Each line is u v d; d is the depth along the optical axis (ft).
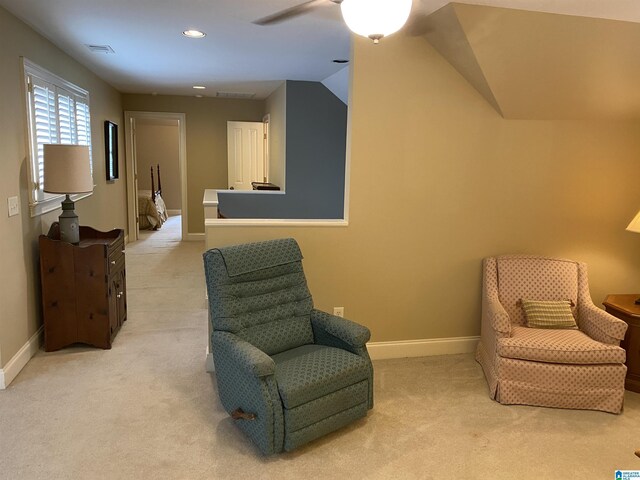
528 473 7.60
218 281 8.89
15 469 7.37
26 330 11.01
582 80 10.44
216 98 25.61
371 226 11.27
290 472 7.50
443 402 9.71
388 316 11.75
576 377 9.37
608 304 10.91
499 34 9.29
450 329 12.17
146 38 12.55
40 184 11.85
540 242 12.18
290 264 9.80
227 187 26.45
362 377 8.60
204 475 7.37
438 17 9.37
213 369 10.78
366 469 7.61
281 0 9.37
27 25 11.28
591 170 12.05
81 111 16.19
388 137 11.00
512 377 9.61
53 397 9.51
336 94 19.83
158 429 8.54
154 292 16.56
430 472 7.57
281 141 20.99
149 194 31.12
